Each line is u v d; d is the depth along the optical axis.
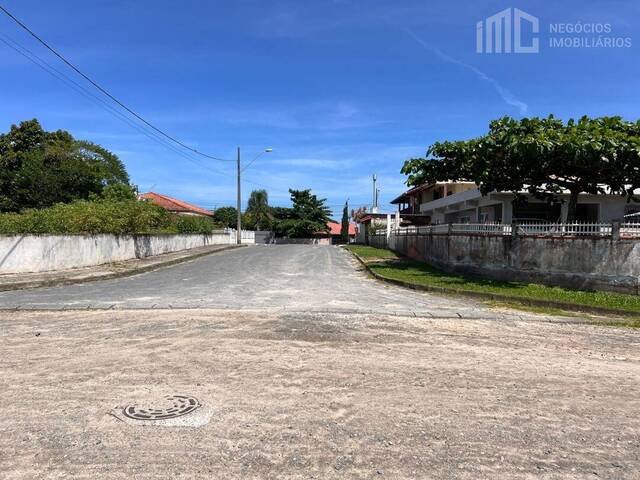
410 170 18.00
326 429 4.08
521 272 14.77
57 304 10.35
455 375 5.68
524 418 4.42
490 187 17.55
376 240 38.69
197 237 33.28
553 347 7.32
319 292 12.77
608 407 4.75
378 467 3.46
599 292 12.83
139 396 4.76
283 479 3.28
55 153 35.66
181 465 3.44
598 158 12.89
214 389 5.00
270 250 33.72
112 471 3.33
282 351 6.56
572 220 16.80
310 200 67.25
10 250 15.14
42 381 5.20
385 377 5.52
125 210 22.17
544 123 15.31
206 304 10.47
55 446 3.69
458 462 3.56
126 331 7.75
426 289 13.69
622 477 3.39
